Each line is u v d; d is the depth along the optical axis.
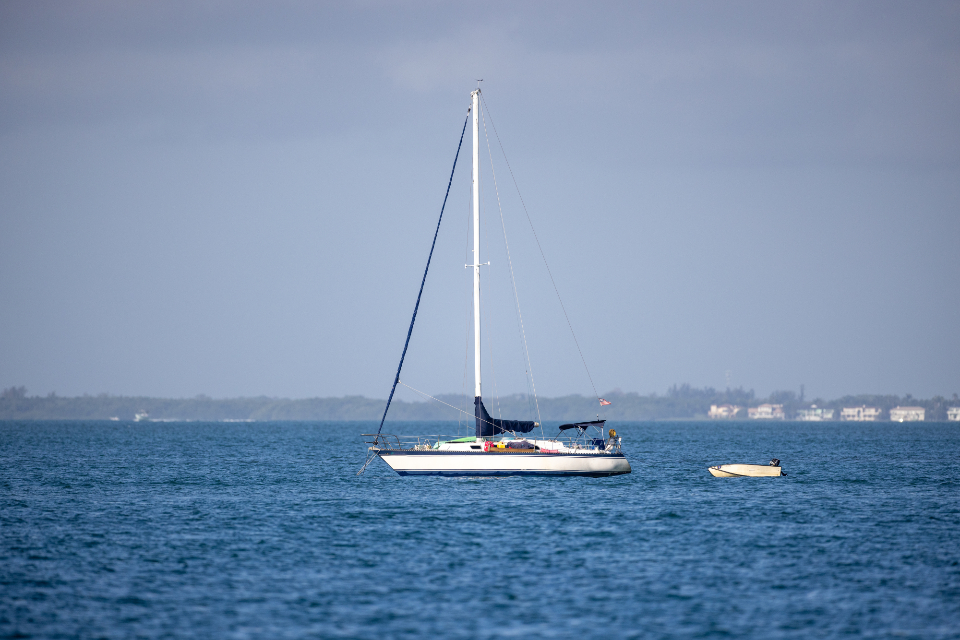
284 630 95.62
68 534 145.25
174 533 146.62
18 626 96.38
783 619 99.44
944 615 100.94
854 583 114.06
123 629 95.81
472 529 149.75
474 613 101.38
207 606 103.75
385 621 98.50
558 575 117.94
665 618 99.75
